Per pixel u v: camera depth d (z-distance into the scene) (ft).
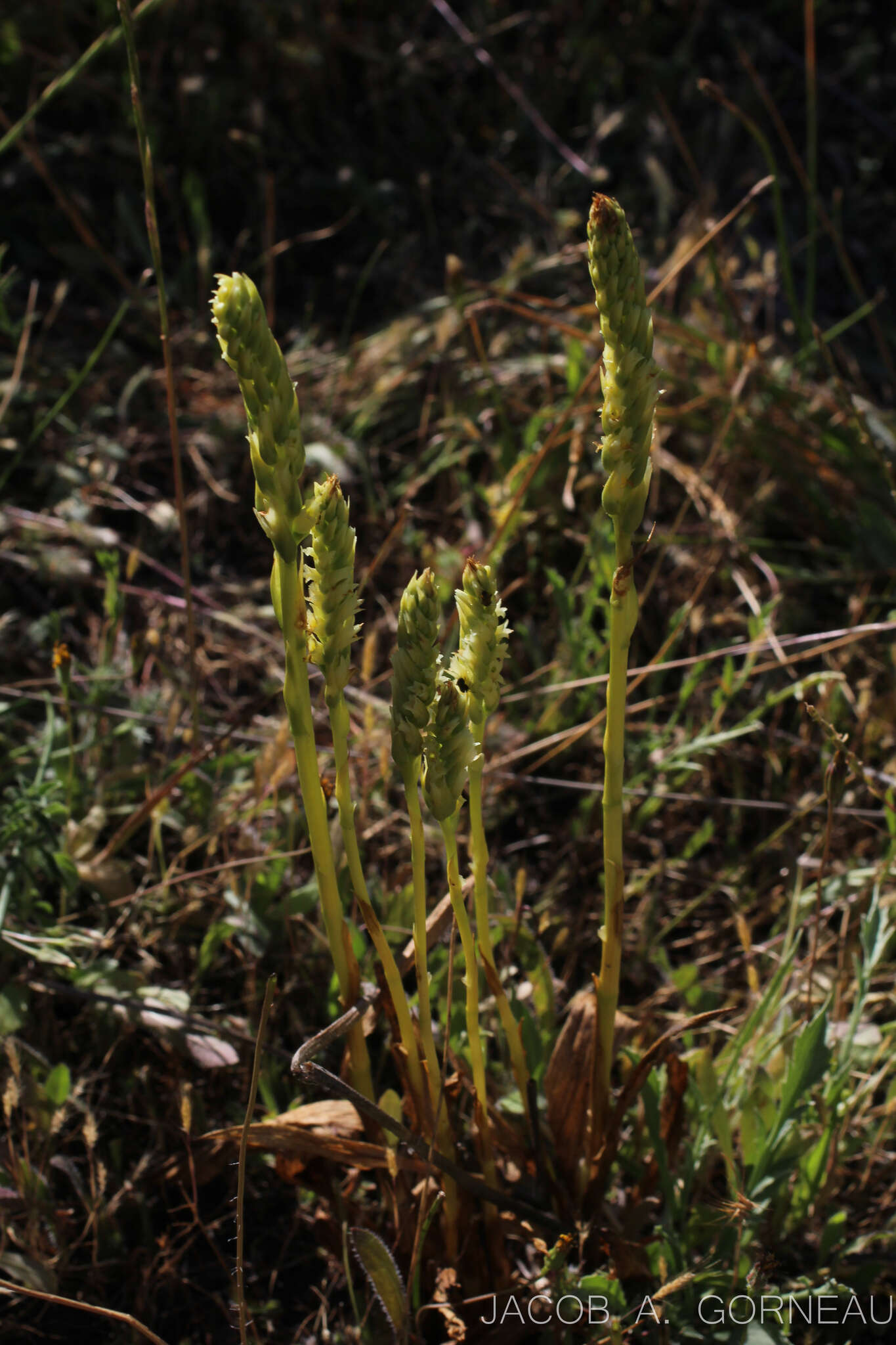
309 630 3.74
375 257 10.44
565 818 8.01
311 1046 4.03
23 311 10.43
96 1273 5.33
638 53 13.57
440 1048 5.44
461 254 11.66
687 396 9.99
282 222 11.68
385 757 6.73
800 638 7.63
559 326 8.66
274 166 11.85
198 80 11.31
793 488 9.71
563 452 9.22
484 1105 4.56
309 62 11.91
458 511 9.58
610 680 4.03
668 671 8.87
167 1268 5.31
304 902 6.40
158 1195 5.74
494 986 4.59
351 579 3.64
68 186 11.14
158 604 8.68
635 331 3.40
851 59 13.88
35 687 7.98
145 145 5.57
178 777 6.48
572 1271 4.90
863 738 7.97
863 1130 6.08
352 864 4.13
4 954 5.97
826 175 13.21
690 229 11.05
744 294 11.61
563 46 13.38
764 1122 5.32
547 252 11.69
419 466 9.77
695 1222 5.13
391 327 10.24
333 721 3.90
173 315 10.52
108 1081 6.06
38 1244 5.24
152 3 7.25
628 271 3.34
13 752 6.91
